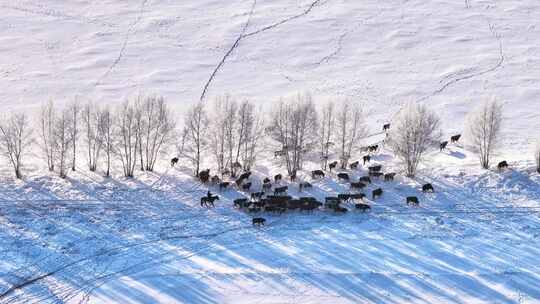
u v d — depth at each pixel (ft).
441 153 328.49
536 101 404.98
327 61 470.39
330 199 267.39
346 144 322.75
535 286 215.92
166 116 325.21
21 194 280.51
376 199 276.41
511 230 250.78
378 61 468.75
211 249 240.53
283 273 223.71
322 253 236.02
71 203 274.16
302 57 475.31
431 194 278.87
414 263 229.25
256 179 298.97
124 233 252.01
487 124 304.09
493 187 282.97
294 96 359.05
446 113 393.09
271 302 209.36
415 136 295.48
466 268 225.97
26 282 220.43
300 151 306.14
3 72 444.96
